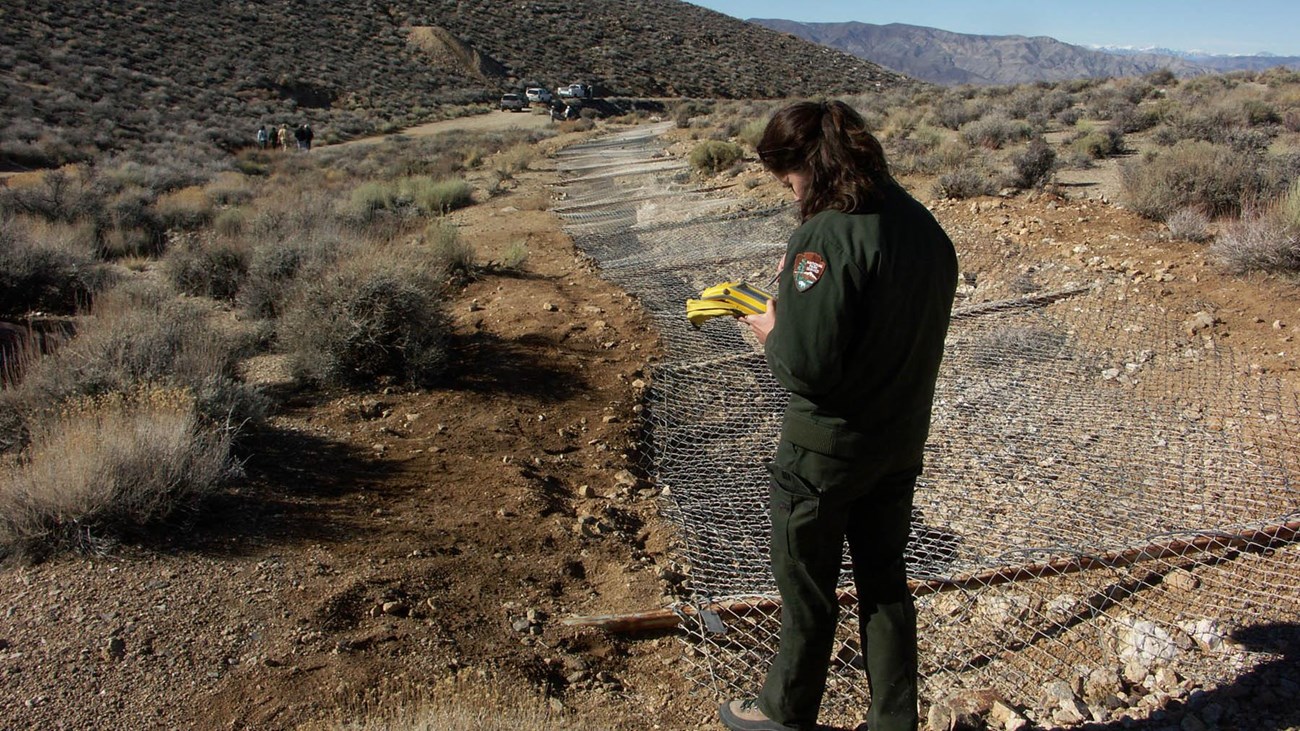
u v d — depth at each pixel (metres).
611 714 3.25
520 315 8.62
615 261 11.48
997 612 3.83
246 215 16.34
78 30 52.69
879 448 2.55
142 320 6.96
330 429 5.92
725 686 3.45
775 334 2.49
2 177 24.86
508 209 17.38
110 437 4.54
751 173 17.30
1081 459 5.29
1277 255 7.76
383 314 6.80
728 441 6.06
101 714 3.06
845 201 2.43
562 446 5.89
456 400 6.49
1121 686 3.34
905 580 2.78
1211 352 6.66
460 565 4.20
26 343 7.73
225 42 59.28
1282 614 3.61
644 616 3.80
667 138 31.34
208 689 3.20
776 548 2.75
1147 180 10.65
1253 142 14.52
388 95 59.00
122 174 24.62
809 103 2.54
